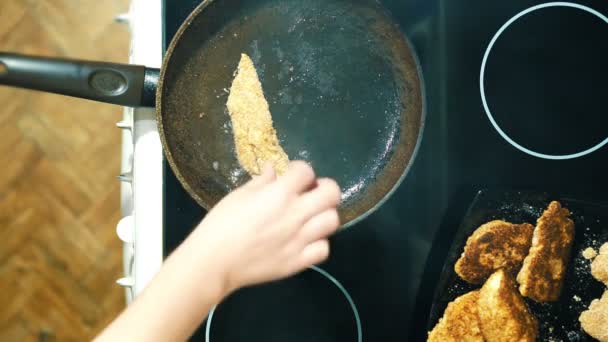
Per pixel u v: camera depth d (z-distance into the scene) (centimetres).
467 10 79
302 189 57
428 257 77
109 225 128
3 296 126
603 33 78
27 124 126
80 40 126
